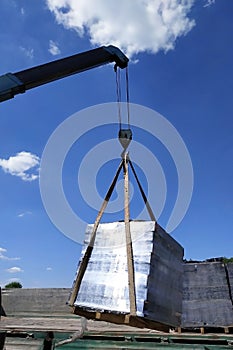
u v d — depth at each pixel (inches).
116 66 224.4
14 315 378.0
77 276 145.3
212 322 350.3
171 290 149.2
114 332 200.1
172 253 157.5
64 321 301.4
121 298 130.9
